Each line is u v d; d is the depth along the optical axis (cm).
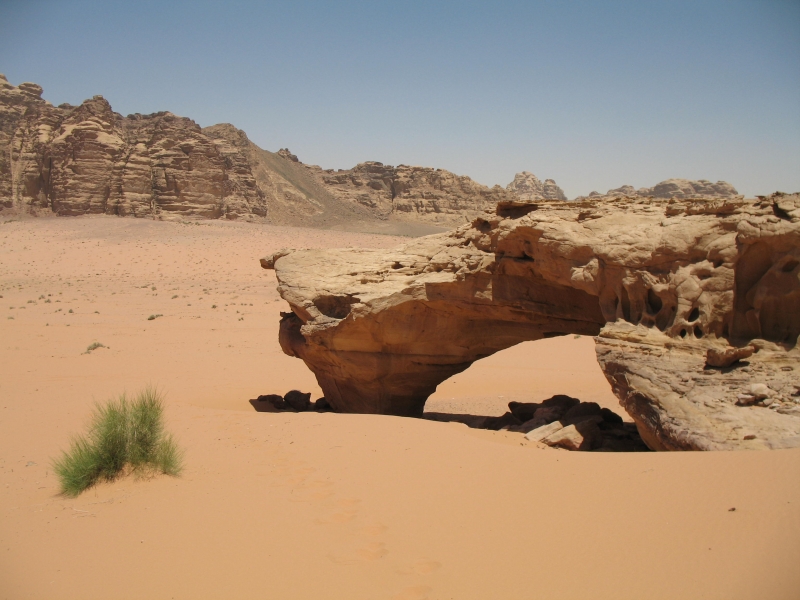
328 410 2009
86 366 2795
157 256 8312
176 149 13988
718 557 591
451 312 1717
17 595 644
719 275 1097
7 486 1020
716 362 1046
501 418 1664
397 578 646
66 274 7169
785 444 869
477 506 795
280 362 3059
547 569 627
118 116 16825
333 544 730
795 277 1022
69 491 948
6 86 16900
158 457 1025
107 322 4212
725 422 952
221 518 821
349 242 10775
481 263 1583
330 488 918
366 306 1719
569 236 1332
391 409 1878
